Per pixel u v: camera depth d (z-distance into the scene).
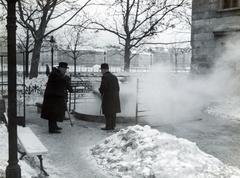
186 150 6.39
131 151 6.78
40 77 23.58
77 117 12.14
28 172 5.72
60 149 7.90
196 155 6.39
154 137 6.85
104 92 10.03
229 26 16.44
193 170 5.74
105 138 8.69
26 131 7.16
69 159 7.12
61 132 9.78
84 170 6.42
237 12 16.30
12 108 4.67
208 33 17.58
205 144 8.73
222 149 8.22
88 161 6.99
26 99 16.72
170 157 6.05
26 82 20.75
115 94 10.07
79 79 23.91
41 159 6.07
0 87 18.69
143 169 5.91
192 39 18.41
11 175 4.67
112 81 10.01
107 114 10.05
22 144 6.21
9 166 4.69
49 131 9.69
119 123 11.32
